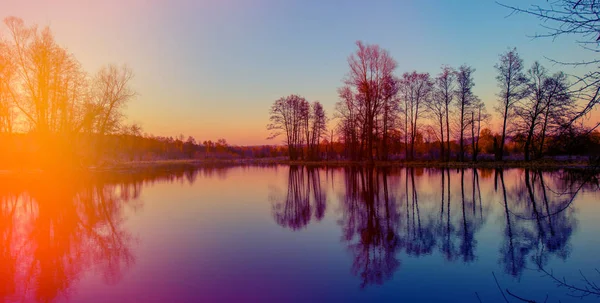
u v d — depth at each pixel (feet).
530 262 22.97
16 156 94.17
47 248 27.12
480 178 73.56
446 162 115.96
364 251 25.49
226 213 39.70
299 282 20.08
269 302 17.57
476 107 115.85
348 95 132.16
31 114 90.22
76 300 18.22
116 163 135.74
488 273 21.21
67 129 95.14
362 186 63.87
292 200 49.19
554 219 34.68
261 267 22.38
